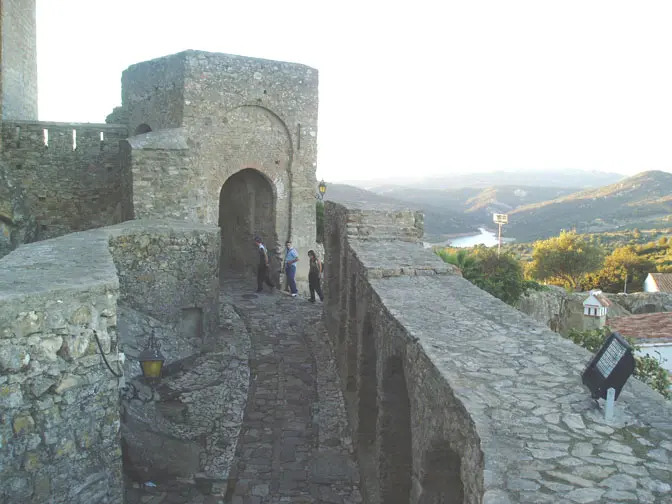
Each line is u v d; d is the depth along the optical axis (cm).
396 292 675
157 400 887
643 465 308
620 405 375
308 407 950
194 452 765
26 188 1627
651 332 1552
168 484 684
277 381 1045
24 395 486
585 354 464
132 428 729
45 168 1639
